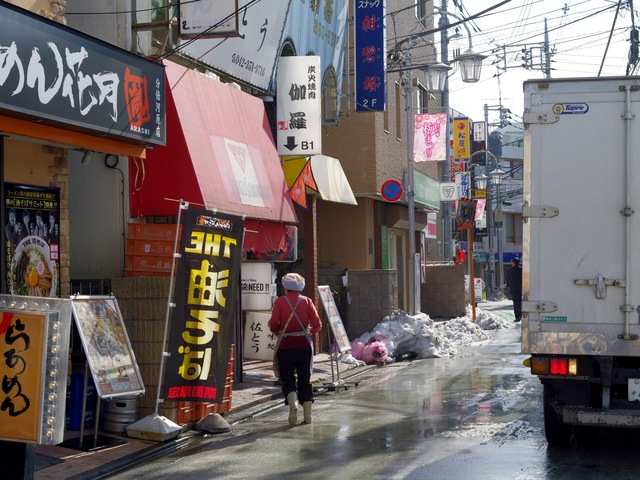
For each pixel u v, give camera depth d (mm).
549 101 8109
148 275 11195
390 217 25969
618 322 7973
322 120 20359
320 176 18734
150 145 10461
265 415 11703
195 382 10109
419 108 29047
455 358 19109
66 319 6590
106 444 9289
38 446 9188
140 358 10227
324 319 19156
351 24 22500
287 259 15570
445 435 9672
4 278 9055
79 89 9016
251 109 14852
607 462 8164
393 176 24750
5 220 9312
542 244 8102
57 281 10031
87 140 9414
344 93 22031
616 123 8031
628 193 7949
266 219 13867
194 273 10109
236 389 13531
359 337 19203
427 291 29281
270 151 15023
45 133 8789
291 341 10773
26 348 6508
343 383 14188
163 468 8523
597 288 7969
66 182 10250
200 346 10141
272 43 15992
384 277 20219
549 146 8109
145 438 9586
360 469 8062
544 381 8352
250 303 15500
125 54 9820
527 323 8109
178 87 12250
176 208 11789
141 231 11273
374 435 9797
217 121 13172
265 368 15984
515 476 7609
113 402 9906
